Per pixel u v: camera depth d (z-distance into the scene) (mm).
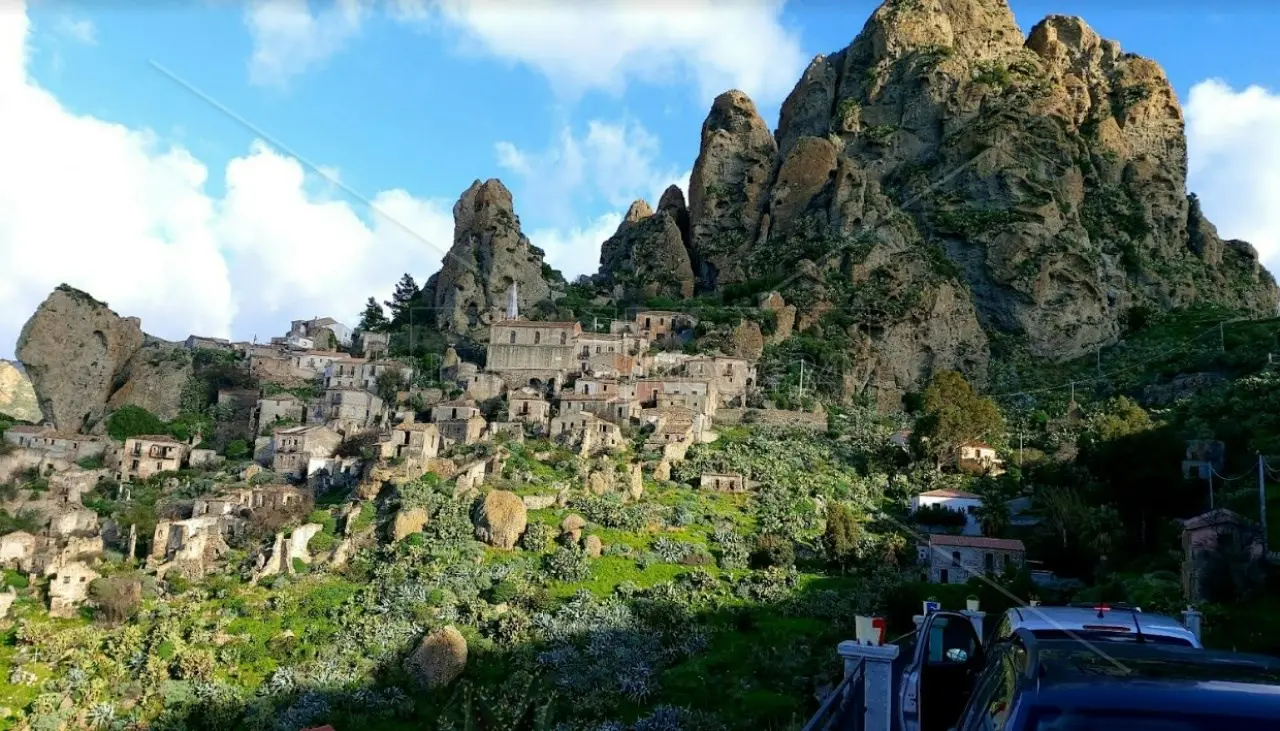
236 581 114938
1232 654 14484
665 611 102562
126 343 198875
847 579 113812
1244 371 172250
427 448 148000
